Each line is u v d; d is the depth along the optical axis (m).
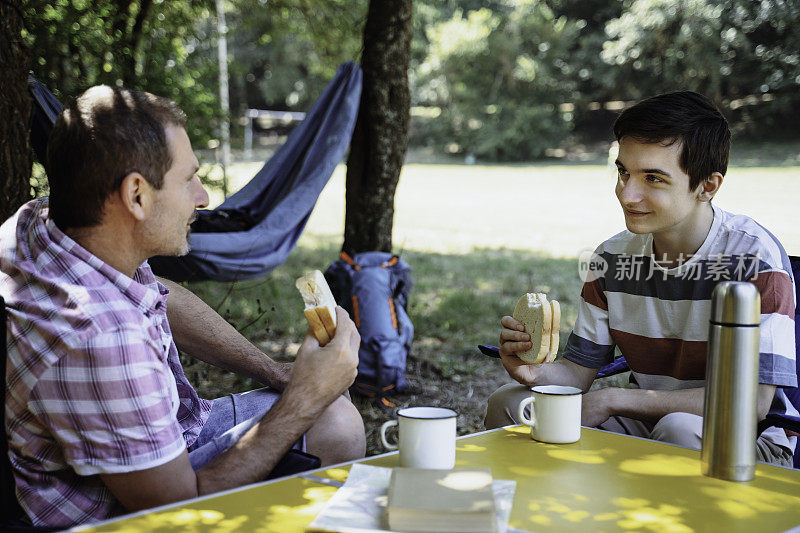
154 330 1.51
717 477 1.43
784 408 1.90
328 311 1.59
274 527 1.19
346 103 4.82
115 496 1.47
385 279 4.52
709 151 1.83
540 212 14.61
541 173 22.50
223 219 4.70
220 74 7.64
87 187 1.43
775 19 21.05
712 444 1.43
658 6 22.55
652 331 2.02
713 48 22.12
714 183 1.86
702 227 1.94
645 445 1.65
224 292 6.95
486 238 11.66
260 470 1.52
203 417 1.89
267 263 4.55
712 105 1.87
